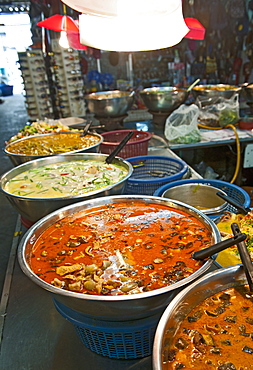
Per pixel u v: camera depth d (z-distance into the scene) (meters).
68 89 5.34
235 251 1.35
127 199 1.59
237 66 6.38
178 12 1.24
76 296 0.88
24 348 1.31
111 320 1.00
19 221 2.59
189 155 4.10
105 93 4.36
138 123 4.66
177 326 0.89
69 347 1.28
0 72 20.19
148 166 2.82
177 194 2.15
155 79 6.85
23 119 9.70
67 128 3.42
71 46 3.57
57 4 5.29
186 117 3.52
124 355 1.15
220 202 2.07
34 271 1.15
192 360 0.81
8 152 2.50
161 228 1.36
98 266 1.14
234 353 0.83
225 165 4.18
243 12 5.90
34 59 5.45
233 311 0.95
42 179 2.04
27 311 1.53
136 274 1.09
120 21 1.25
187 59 6.80
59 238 1.35
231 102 3.87
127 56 6.77
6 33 19.30
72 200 1.58
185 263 1.12
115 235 1.34
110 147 2.94
